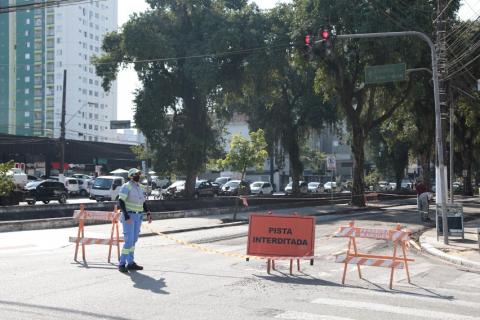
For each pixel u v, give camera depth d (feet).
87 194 171.94
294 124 170.71
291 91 167.94
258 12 138.82
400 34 57.88
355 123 122.42
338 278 33.91
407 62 104.42
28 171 208.13
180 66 140.05
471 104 115.03
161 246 51.08
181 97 145.59
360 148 122.52
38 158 212.43
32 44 448.65
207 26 136.87
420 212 82.58
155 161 141.90
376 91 125.39
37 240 54.60
